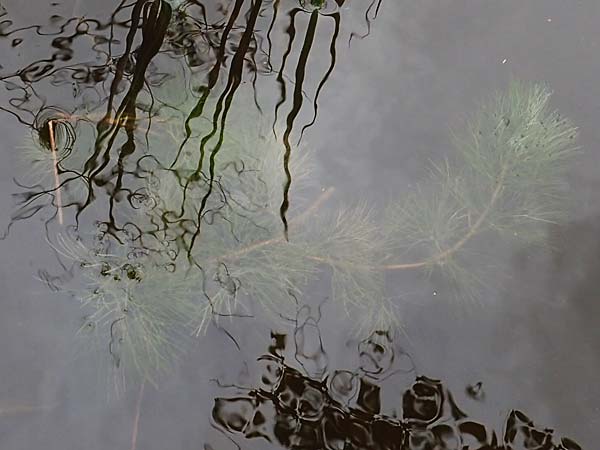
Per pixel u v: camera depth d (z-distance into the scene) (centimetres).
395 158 161
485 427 145
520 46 169
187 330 147
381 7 173
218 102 162
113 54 167
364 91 166
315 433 143
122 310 146
